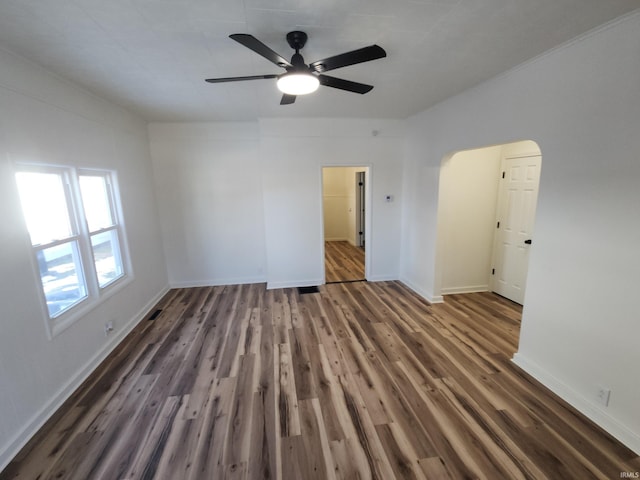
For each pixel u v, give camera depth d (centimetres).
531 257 243
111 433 196
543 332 237
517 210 389
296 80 190
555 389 227
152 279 412
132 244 362
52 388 218
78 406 221
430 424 200
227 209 467
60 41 193
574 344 212
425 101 353
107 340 291
